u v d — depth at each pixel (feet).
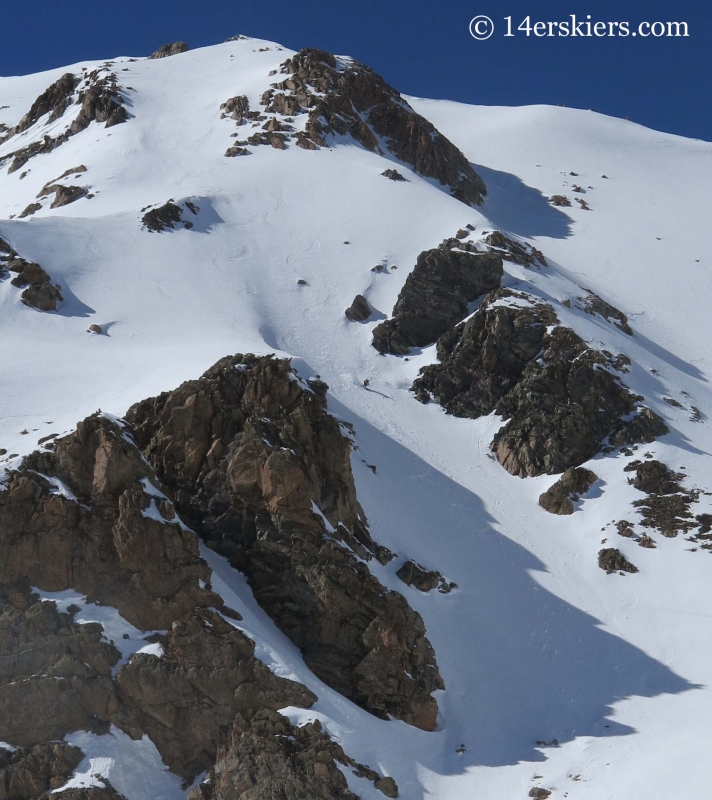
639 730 143.95
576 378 220.23
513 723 148.56
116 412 166.20
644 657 160.86
